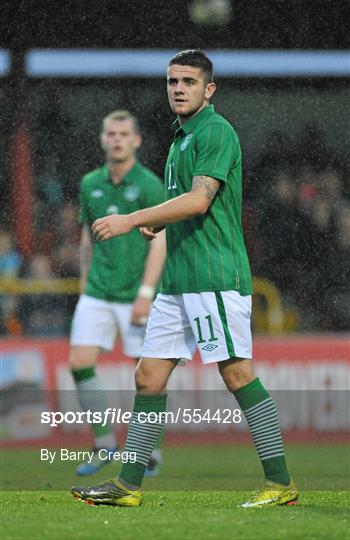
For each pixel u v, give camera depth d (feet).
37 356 106.32
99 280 90.53
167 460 94.22
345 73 111.55
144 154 107.86
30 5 108.78
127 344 90.43
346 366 108.88
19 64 108.99
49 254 112.78
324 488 77.25
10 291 112.57
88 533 51.80
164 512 59.16
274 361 108.47
